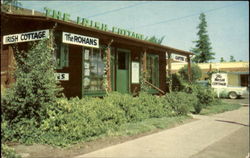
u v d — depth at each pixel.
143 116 11.22
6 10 13.08
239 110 17.80
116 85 14.77
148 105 11.95
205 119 13.09
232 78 35.91
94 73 13.38
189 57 20.14
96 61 13.54
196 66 27.52
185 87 18.36
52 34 9.14
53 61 9.00
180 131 9.76
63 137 7.25
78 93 12.36
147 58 17.92
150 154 6.50
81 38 10.25
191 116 13.47
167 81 20.31
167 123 10.88
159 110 12.39
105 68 12.71
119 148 7.00
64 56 11.84
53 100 7.82
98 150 6.73
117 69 14.92
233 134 9.52
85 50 12.95
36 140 7.12
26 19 10.05
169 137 8.65
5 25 10.70
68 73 11.92
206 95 17.98
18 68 7.97
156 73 18.73
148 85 17.06
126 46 15.74
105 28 14.91
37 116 7.54
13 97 7.36
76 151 6.57
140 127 9.57
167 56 17.30
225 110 17.33
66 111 7.71
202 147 7.43
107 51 12.45
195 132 9.65
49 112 7.48
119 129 9.02
